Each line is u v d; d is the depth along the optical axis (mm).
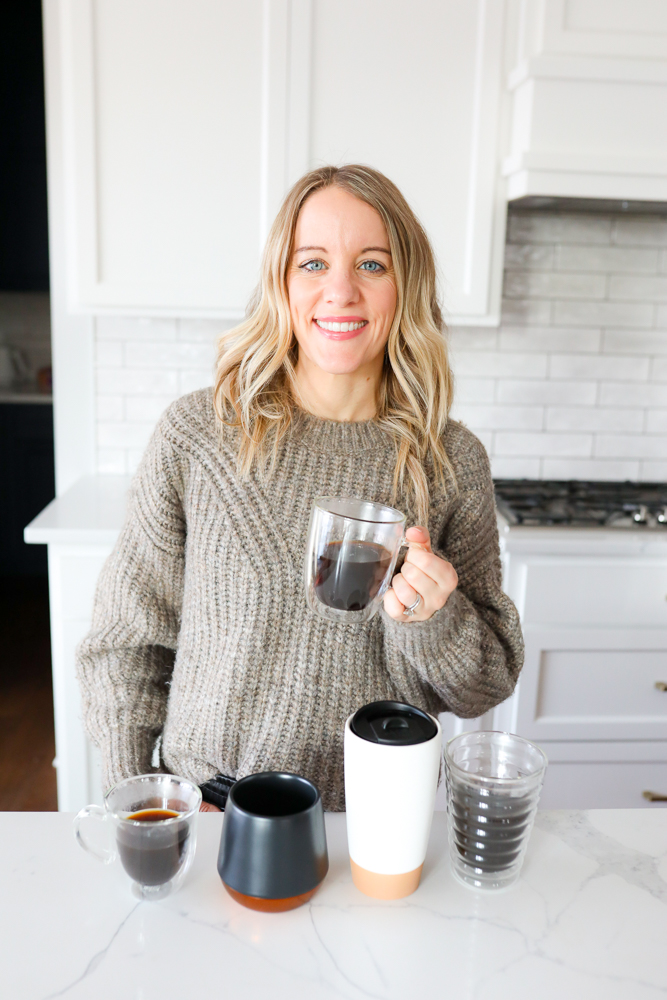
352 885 793
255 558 1057
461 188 2156
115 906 749
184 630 1106
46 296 4242
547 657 2123
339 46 2061
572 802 2193
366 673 1062
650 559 2105
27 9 3885
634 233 2562
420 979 674
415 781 734
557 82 2039
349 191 1026
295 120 2074
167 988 656
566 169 2033
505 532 2109
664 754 2176
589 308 2598
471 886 794
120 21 2008
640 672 2148
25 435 4250
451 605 934
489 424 2645
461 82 2104
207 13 2018
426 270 1106
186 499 1108
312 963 688
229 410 1117
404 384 1123
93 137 2053
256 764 1049
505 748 858
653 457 2699
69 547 2008
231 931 722
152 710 1143
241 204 2111
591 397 2650
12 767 2650
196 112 2061
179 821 737
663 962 705
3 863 802
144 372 2539
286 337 1073
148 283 2133
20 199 4070
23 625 3877
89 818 807
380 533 800
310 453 1091
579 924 748
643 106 2070
